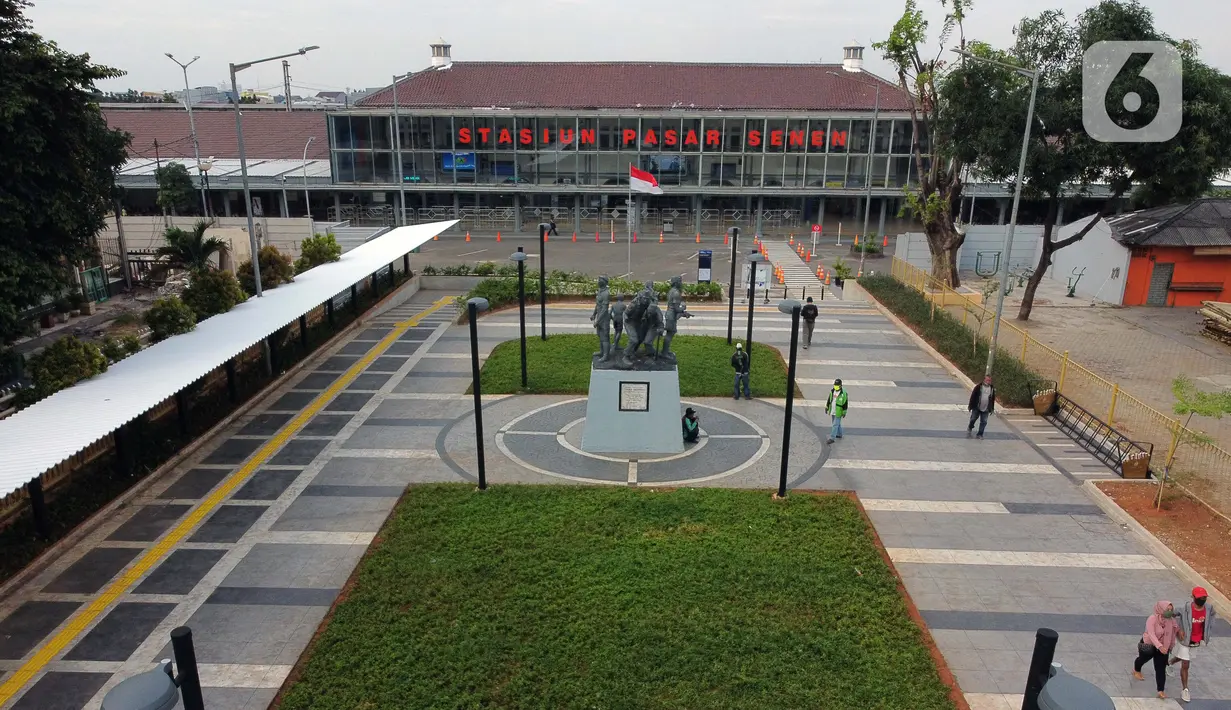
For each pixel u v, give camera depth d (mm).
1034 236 47531
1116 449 20875
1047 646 9164
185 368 19812
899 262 45688
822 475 19734
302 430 22516
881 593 14453
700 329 33375
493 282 38969
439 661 12453
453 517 17094
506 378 26438
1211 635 13656
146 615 14039
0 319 17719
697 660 12461
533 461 20422
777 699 11703
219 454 20859
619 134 60969
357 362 28844
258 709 11781
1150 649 12094
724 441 21781
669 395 20703
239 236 44656
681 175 62000
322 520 17422
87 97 19172
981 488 19141
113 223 46250
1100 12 30391
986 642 13484
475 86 63719
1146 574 15562
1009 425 23234
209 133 74312
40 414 16594
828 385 26516
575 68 66562
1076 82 30375
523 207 67375
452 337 32156
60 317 34156
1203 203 38906
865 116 59531
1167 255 37781
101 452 19547
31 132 17750
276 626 13742
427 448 21234
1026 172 31234
